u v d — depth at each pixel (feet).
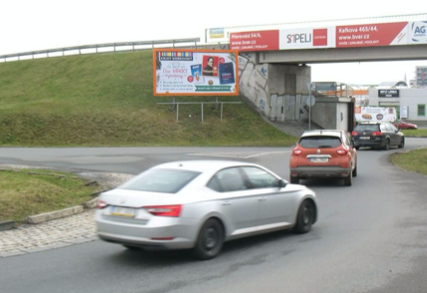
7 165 67.87
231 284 22.13
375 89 277.44
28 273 24.18
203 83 136.26
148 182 27.12
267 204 29.58
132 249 28.86
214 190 26.99
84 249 29.07
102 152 94.84
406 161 81.92
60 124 124.06
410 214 38.91
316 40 134.92
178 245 24.79
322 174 54.19
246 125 141.69
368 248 28.43
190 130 133.39
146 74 167.22
